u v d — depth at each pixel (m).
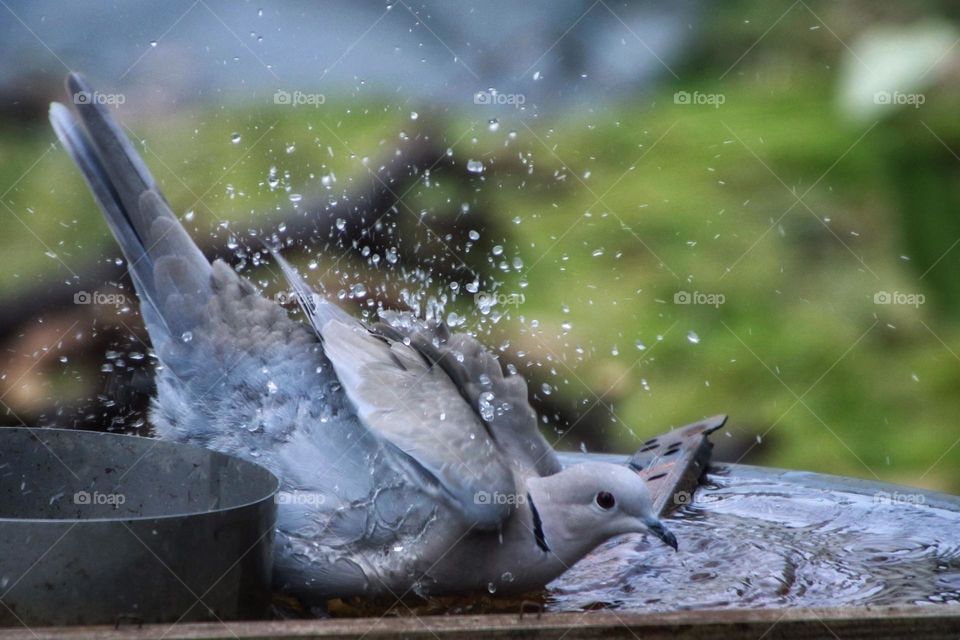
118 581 4.43
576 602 5.75
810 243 11.27
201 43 12.88
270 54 12.87
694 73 12.06
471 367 6.48
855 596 5.54
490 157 12.31
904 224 10.10
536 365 10.97
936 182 9.91
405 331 6.47
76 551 4.39
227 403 6.38
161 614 4.50
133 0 12.86
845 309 11.03
